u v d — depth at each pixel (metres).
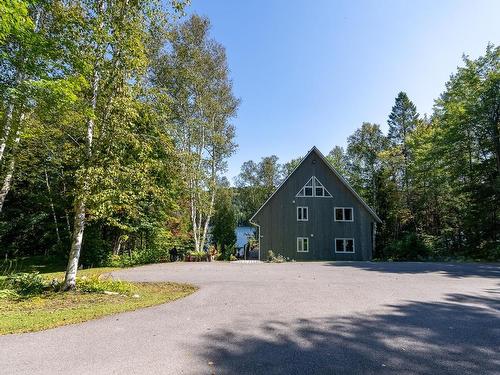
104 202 10.76
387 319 6.82
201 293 10.10
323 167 30.78
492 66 25.05
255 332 5.96
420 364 4.49
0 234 25.33
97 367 4.39
